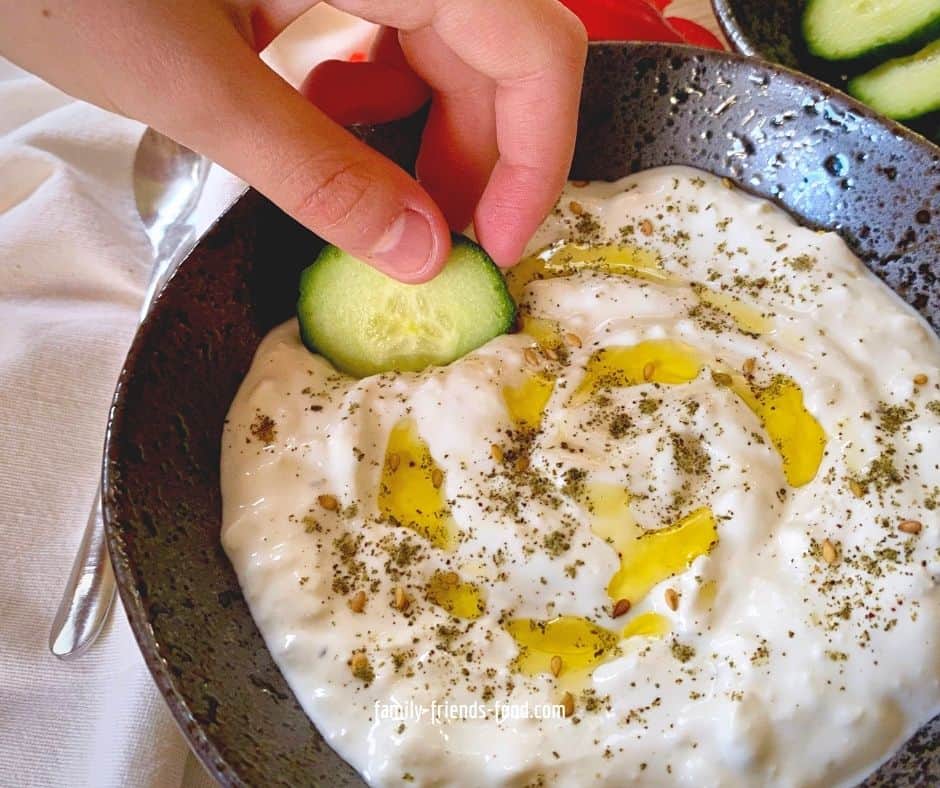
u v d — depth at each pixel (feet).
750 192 0.81
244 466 0.71
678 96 0.81
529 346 0.76
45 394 0.84
